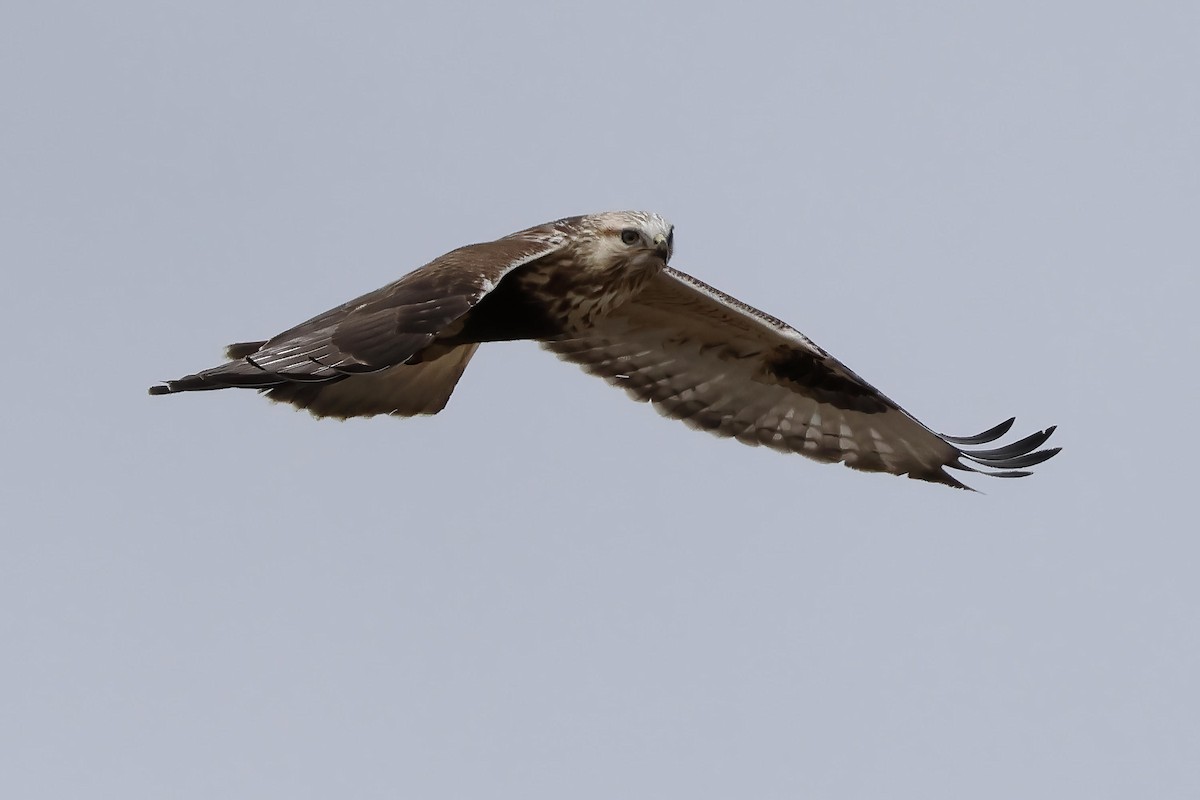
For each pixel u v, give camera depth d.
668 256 14.70
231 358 12.98
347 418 14.73
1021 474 15.95
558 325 14.70
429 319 12.10
